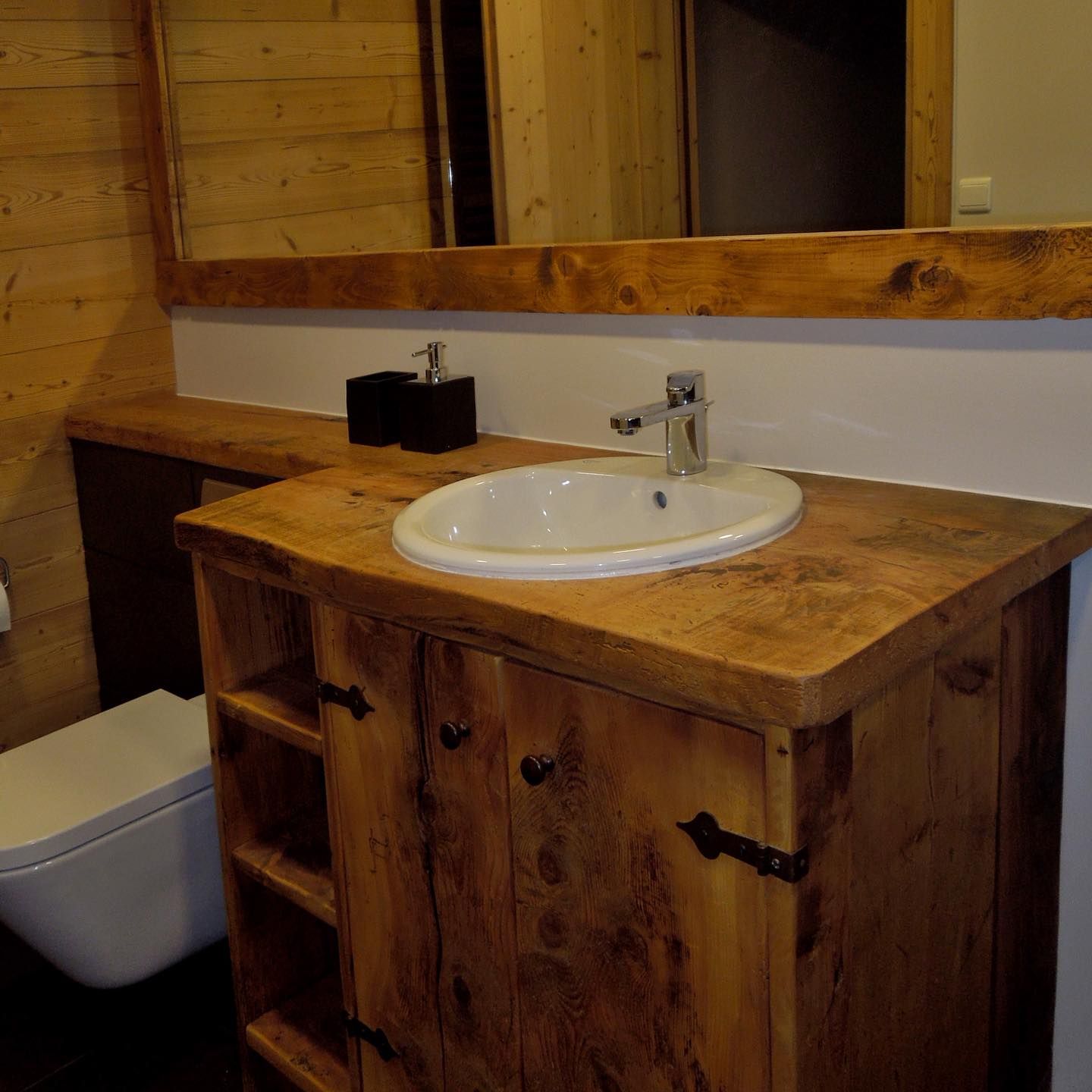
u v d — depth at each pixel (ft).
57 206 7.63
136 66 7.84
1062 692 4.75
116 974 6.01
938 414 4.83
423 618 4.18
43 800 5.86
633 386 5.78
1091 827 4.85
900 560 4.09
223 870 5.77
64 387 7.86
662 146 5.33
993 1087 4.88
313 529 4.86
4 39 7.21
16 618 7.94
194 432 6.97
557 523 5.26
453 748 4.27
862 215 4.82
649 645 3.52
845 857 3.67
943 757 4.08
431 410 6.02
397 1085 5.08
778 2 4.88
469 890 4.48
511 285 6.06
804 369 5.17
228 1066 6.49
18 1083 6.42
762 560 4.18
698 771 3.62
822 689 3.24
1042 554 4.20
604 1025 4.14
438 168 6.29
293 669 5.75
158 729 6.56
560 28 5.60
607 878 3.98
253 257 7.45
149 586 7.66
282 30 6.76
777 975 3.56
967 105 4.50
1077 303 4.28
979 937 4.54
